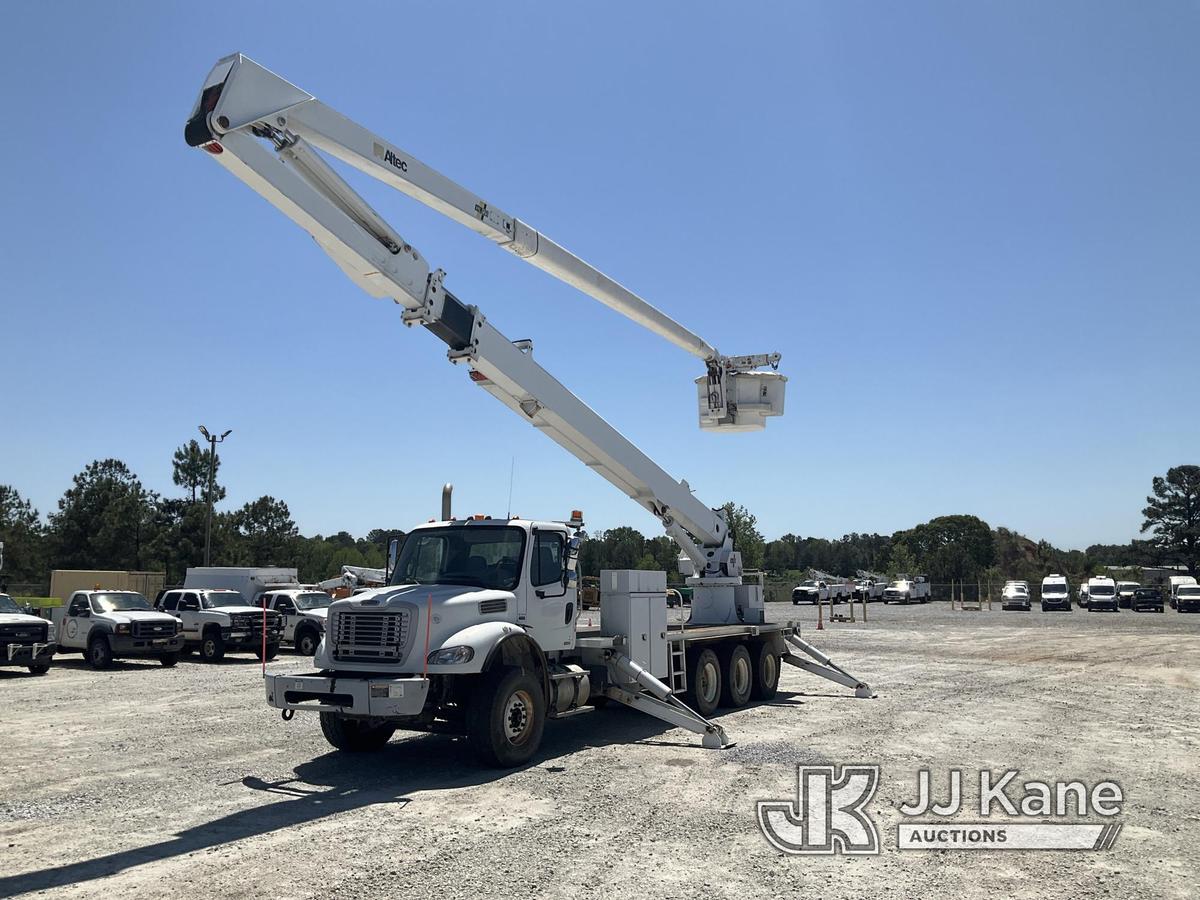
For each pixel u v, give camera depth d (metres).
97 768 9.27
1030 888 5.58
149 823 7.05
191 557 50.34
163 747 10.47
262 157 7.56
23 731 11.66
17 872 5.81
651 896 5.38
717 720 12.65
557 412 11.25
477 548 10.32
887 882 5.67
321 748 10.41
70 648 21.67
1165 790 8.32
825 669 15.45
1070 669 20.34
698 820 7.14
